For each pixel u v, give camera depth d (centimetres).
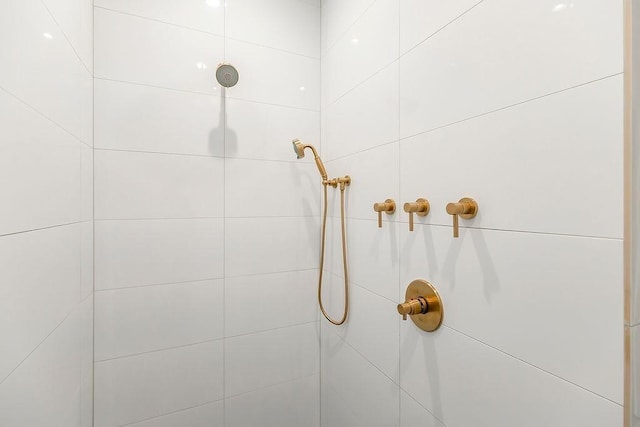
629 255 46
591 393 51
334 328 138
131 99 112
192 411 124
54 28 75
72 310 87
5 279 56
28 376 64
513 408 63
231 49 128
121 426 112
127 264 112
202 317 125
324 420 146
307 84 145
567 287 54
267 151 136
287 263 142
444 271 80
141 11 113
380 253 107
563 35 54
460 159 75
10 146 57
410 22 91
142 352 115
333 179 133
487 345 69
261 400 137
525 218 61
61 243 80
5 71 55
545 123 57
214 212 126
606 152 48
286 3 140
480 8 69
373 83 109
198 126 123
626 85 46
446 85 79
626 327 46
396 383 99
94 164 107
